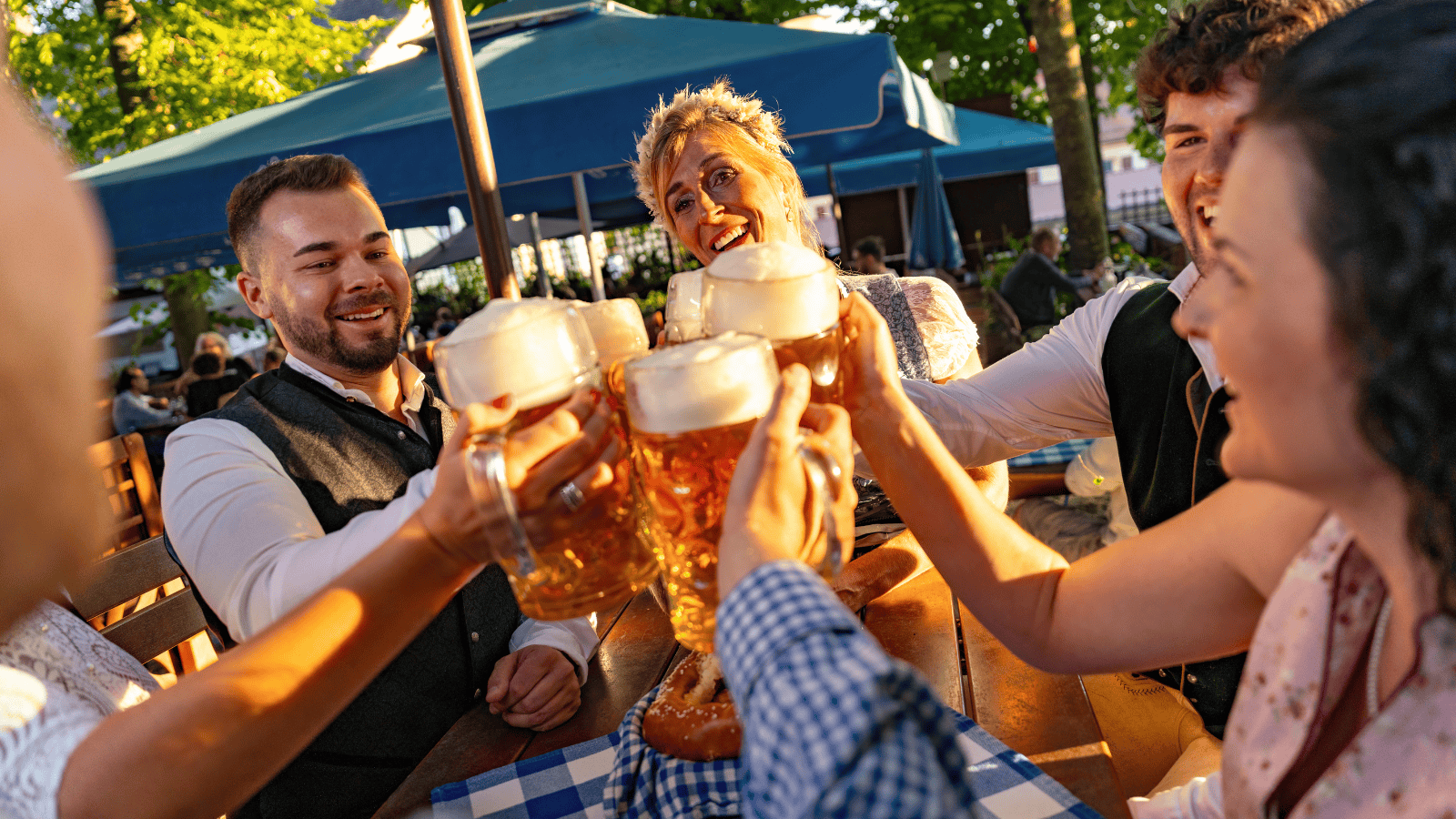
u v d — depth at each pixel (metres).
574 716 1.22
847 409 0.92
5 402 0.38
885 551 1.47
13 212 0.39
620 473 0.74
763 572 0.57
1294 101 0.54
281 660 0.69
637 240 13.81
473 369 0.71
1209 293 0.60
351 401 1.57
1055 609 0.91
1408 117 0.48
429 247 10.35
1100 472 2.30
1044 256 7.70
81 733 0.71
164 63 8.55
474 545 0.72
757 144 2.01
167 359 13.27
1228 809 0.77
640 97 3.04
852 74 2.97
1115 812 0.86
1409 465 0.51
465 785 1.05
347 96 3.82
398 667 1.43
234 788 0.70
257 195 1.53
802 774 0.48
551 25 3.99
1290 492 0.77
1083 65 10.64
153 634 1.60
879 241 8.85
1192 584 0.85
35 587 0.41
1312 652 0.68
